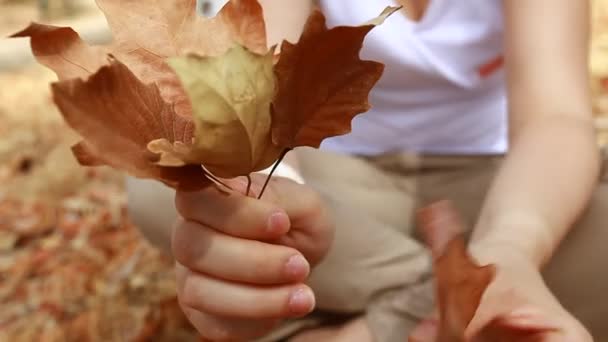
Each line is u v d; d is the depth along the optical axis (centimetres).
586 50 78
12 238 136
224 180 47
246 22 44
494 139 94
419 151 92
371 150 94
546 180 65
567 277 67
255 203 45
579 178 65
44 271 125
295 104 42
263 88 41
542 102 72
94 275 123
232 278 46
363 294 65
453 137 92
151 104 42
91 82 40
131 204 73
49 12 316
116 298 115
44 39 42
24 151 177
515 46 77
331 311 67
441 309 44
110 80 40
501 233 60
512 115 75
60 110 40
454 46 85
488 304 50
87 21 304
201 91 40
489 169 92
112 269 124
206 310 47
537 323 48
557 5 77
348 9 85
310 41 41
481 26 85
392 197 87
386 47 84
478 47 86
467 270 43
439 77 86
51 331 108
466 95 89
